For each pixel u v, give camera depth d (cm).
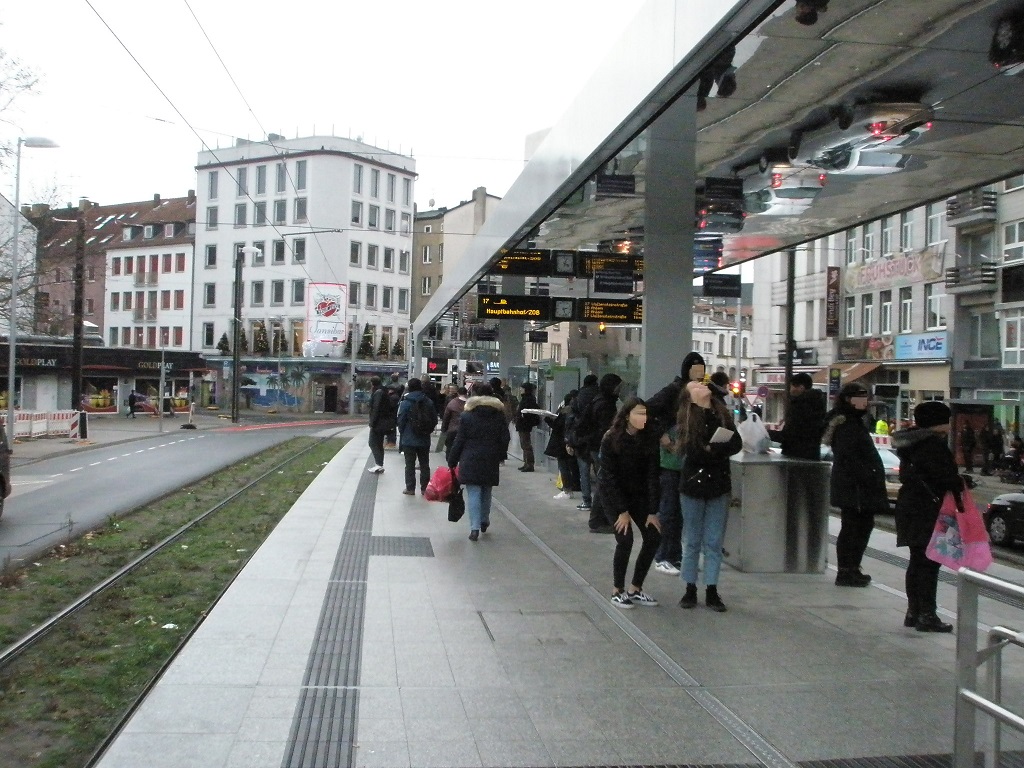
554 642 675
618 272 1794
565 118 1091
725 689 580
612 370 2292
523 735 496
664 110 835
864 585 877
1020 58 777
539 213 1291
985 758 415
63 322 5744
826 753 482
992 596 408
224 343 7712
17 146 2809
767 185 1205
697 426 775
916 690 582
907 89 873
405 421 1488
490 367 4653
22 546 1152
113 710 542
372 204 7881
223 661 610
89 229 9144
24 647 663
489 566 945
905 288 3962
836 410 886
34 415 3566
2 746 488
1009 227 3397
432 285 8756
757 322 5134
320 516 1261
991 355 3491
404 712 525
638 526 797
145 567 955
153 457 2730
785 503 936
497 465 1104
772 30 722
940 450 700
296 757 459
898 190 1211
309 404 7569
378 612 746
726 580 899
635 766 460
